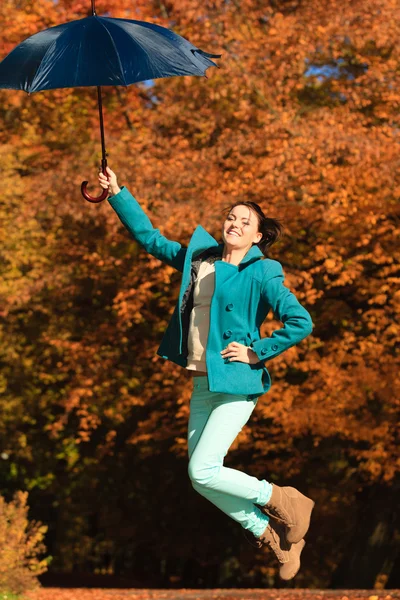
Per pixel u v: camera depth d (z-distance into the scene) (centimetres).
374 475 2498
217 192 2345
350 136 2214
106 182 736
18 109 3025
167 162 2528
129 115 2819
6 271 2700
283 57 2498
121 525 3984
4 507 1659
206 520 3844
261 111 2448
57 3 3000
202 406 681
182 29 2761
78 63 657
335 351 2459
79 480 3984
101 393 2839
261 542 694
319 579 3784
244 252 704
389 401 2323
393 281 2205
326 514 3206
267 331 2139
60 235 2934
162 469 3681
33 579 1627
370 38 2406
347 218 2255
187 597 1652
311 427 2352
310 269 2298
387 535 2780
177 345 679
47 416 3431
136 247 2712
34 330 3123
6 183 2581
